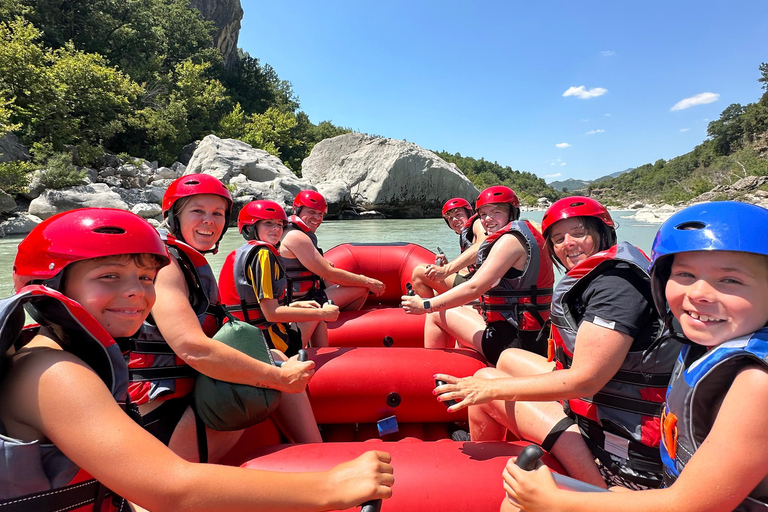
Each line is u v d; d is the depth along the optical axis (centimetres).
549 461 154
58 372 84
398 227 1750
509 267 236
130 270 100
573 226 171
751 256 90
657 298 117
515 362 190
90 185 1894
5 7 2830
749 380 86
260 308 234
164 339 158
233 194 1938
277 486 97
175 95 3491
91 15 3494
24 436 86
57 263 94
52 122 2366
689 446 103
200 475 90
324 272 322
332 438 244
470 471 151
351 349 254
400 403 232
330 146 2772
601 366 132
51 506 89
